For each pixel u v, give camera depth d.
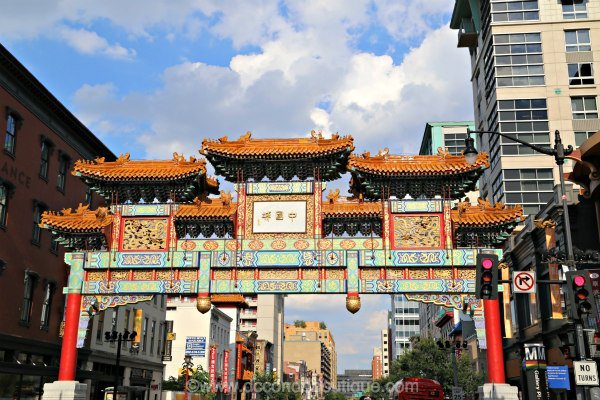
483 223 28.41
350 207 29.33
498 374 26.94
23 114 32.44
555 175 49.34
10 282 30.86
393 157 29.53
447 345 43.97
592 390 17.31
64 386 27.42
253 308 130.00
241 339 86.00
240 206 29.45
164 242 29.53
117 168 30.25
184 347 69.12
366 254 28.58
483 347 27.52
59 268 36.72
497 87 52.03
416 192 29.72
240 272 28.92
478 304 28.03
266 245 28.91
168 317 70.06
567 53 51.94
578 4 53.12
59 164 36.94
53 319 35.62
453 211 29.08
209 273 28.89
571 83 51.28
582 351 17.00
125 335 35.25
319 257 28.62
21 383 31.50
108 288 29.23
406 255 28.44
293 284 28.59
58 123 36.34
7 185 30.80
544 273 32.56
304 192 29.38
